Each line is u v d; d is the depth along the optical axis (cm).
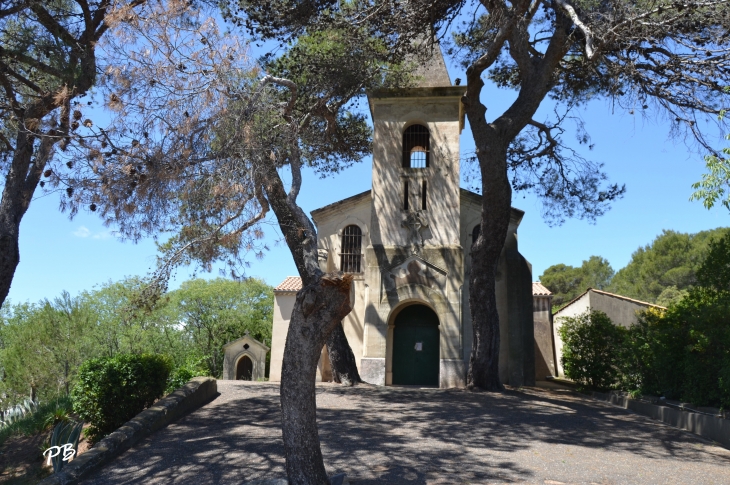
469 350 1973
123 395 1252
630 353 1590
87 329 2877
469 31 1845
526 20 1551
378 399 1541
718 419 1104
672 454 1007
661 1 1322
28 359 2655
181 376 1590
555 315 3209
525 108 1727
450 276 1962
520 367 2033
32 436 1438
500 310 2109
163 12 942
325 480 709
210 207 956
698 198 880
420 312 2094
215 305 4169
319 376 2095
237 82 1009
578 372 1912
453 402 1501
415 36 1599
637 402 1502
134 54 923
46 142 1001
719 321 1188
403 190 2059
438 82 2202
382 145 2105
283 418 720
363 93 1944
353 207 2234
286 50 1642
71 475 853
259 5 1484
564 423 1254
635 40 1345
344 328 2122
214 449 986
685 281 4556
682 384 1362
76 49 1210
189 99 952
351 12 1536
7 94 1262
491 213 1716
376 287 1983
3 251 1205
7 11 1159
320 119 1752
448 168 2059
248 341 2878
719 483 836
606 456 977
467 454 955
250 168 962
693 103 1431
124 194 905
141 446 1035
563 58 1850
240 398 1511
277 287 2458
